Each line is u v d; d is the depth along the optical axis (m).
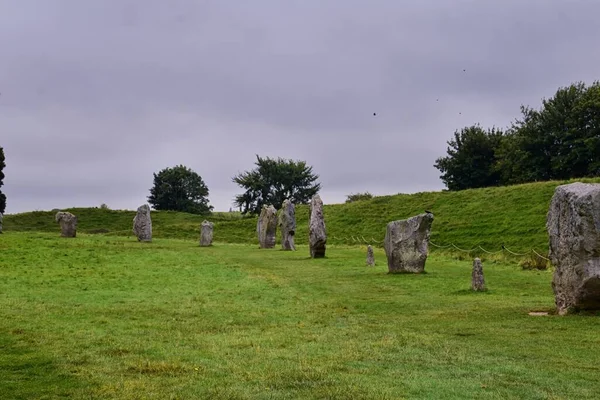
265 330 15.50
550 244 17.98
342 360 12.05
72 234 50.62
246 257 39.41
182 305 19.95
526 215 51.88
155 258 36.25
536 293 22.45
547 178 75.94
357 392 9.80
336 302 20.62
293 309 19.14
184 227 72.56
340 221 66.50
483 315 17.34
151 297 21.91
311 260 37.31
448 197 66.00
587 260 16.22
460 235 51.91
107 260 34.25
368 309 19.11
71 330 15.18
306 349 13.09
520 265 33.34
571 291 16.80
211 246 50.28
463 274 29.34
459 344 13.45
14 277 26.38
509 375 10.83
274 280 27.19
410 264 30.03
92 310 18.66
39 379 10.57
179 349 13.09
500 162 80.12
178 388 10.04
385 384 10.30
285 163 108.06
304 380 10.55
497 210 56.12
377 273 29.97
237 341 13.97
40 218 81.00
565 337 13.89
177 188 118.94
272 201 106.56
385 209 67.69
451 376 10.82
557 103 74.94
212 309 19.11
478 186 86.12
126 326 15.95
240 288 24.53
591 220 16.06
